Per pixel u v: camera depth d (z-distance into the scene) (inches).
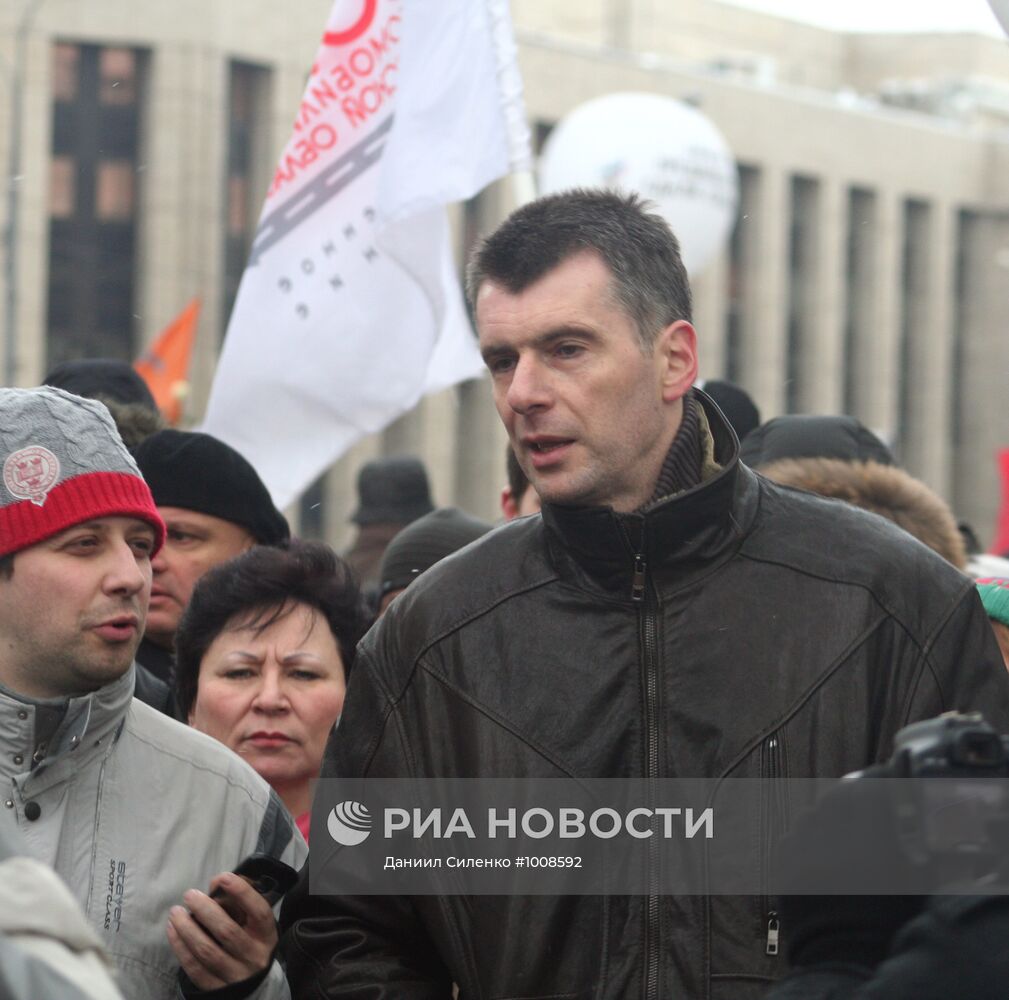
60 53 1838.1
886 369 2541.8
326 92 244.5
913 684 131.7
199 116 1861.5
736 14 3048.7
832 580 133.1
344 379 243.1
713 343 2299.5
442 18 235.3
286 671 177.6
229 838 148.2
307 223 244.5
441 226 239.3
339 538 1888.5
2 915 91.8
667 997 126.9
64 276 1847.9
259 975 140.1
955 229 2662.4
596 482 132.0
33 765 141.0
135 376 250.5
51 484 140.6
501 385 135.3
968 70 3225.9
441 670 135.7
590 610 133.6
